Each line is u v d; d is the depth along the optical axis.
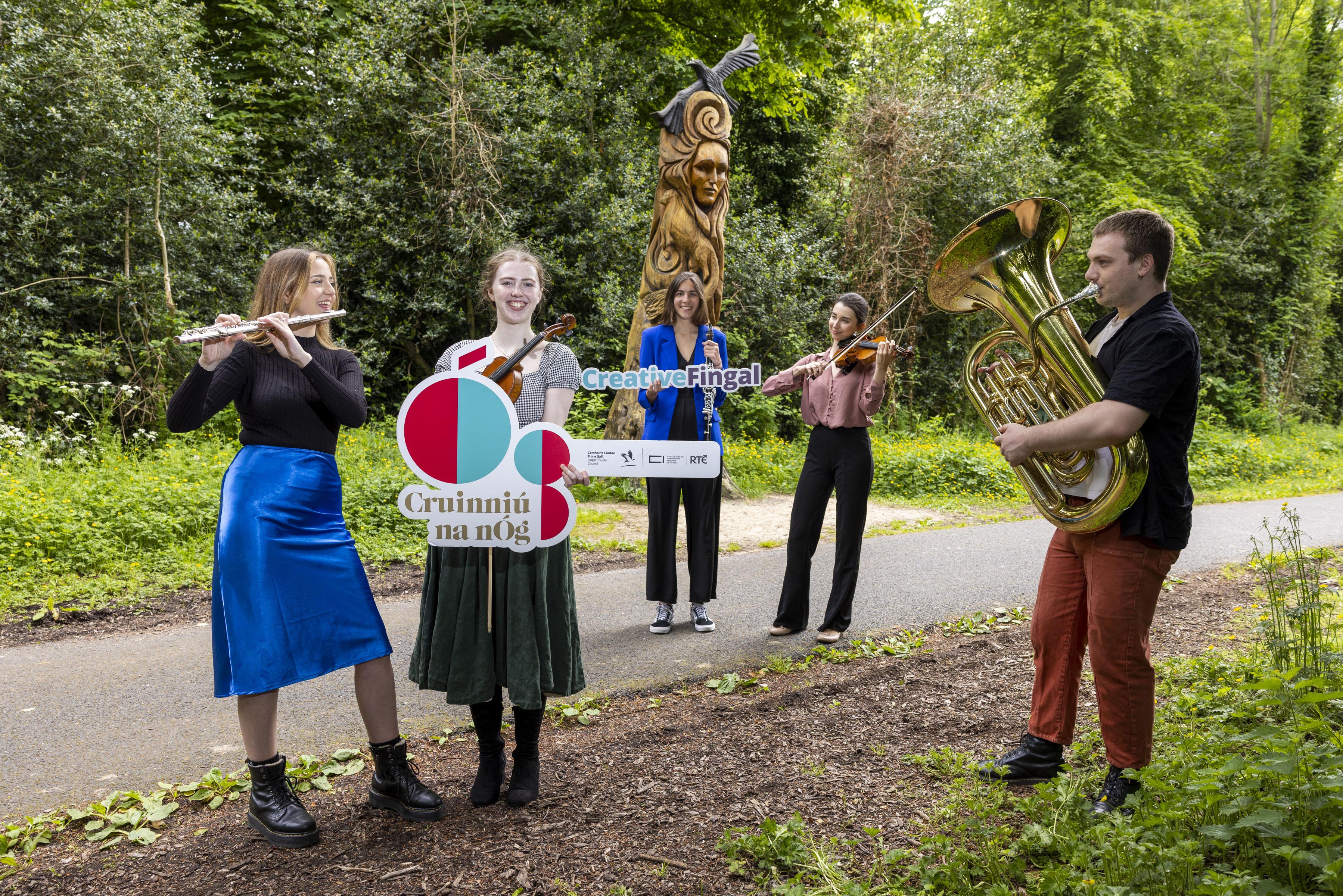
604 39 13.88
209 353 2.43
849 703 3.46
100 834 2.49
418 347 12.68
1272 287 21.28
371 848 2.40
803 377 4.41
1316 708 2.61
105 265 10.22
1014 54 20.20
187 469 7.37
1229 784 2.18
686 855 2.32
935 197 15.51
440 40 12.27
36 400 9.09
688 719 3.35
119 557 5.75
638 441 2.56
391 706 2.60
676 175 7.77
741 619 4.80
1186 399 2.40
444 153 11.92
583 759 2.97
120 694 3.67
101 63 9.81
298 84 11.99
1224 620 4.57
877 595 5.29
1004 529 7.74
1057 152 19.22
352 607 2.52
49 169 9.96
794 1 14.45
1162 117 21.55
